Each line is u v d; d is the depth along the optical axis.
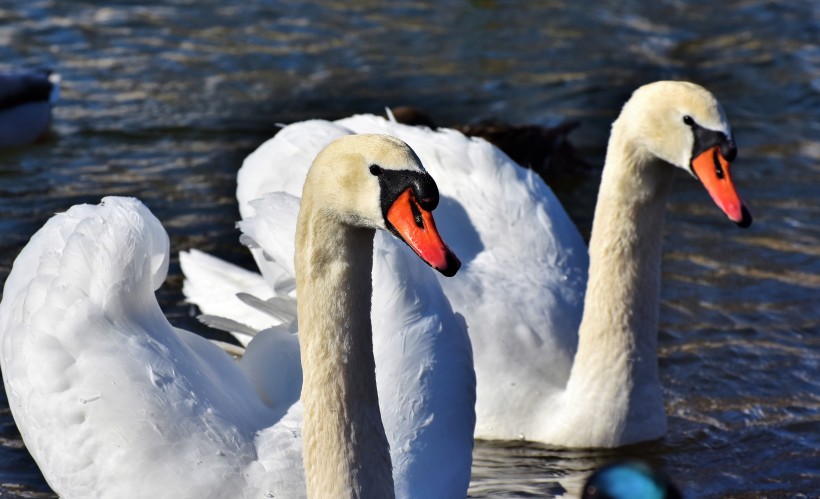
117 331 10.26
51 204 18.17
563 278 13.98
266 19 26.50
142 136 20.72
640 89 12.16
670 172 12.34
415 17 27.09
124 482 9.82
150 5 26.81
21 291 10.88
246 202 14.45
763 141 21.25
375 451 8.66
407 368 10.95
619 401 12.67
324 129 14.48
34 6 26.27
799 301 15.92
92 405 9.98
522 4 28.12
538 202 14.62
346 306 8.45
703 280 16.48
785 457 12.55
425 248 7.90
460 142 14.76
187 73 23.44
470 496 11.77
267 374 11.04
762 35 26.45
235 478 9.79
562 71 24.36
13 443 12.57
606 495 7.48
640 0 28.75
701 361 14.44
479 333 13.25
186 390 10.13
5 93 20.14
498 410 13.05
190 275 14.27
